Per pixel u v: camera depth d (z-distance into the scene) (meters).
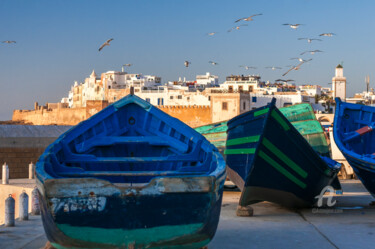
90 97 159.00
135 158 10.21
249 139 14.86
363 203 18.06
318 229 12.78
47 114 132.75
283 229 12.77
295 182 15.27
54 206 8.00
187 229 8.33
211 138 24.06
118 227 8.12
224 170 9.18
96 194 8.04
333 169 16.30
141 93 127.44
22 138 31.69
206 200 8.31
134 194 8.07
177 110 109.38
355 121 19.53
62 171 9.61
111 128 11.77
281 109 22.53
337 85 129.12
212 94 106.62
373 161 15.88
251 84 139.62
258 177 14.55
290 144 14.53
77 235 8.15
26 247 10.81
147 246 8.33
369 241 11.34
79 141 11.09
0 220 25.42
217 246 10.84
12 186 24.94
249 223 13.68
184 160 10.42
